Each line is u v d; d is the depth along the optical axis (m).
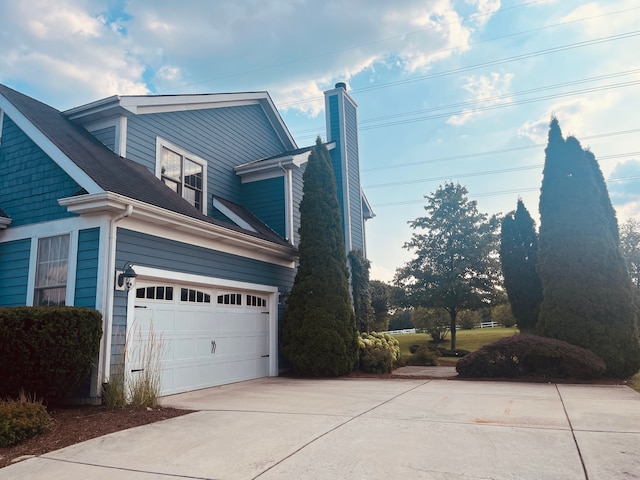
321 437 4.83
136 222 7.57
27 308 6.02
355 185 16.34
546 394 7.80
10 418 4.90
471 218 22.03
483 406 6.58
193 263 8.80
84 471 3.93
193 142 12.01
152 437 4.98
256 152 14.89
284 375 11.39
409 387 8.92
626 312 10.52
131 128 10.02
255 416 6.00
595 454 4.10
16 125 8.48
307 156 13.53
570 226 11.19
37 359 5.83
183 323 8.57
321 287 11.31
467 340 26.50
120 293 7.15
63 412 6.29
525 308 16.28
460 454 4.15
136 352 7.37
